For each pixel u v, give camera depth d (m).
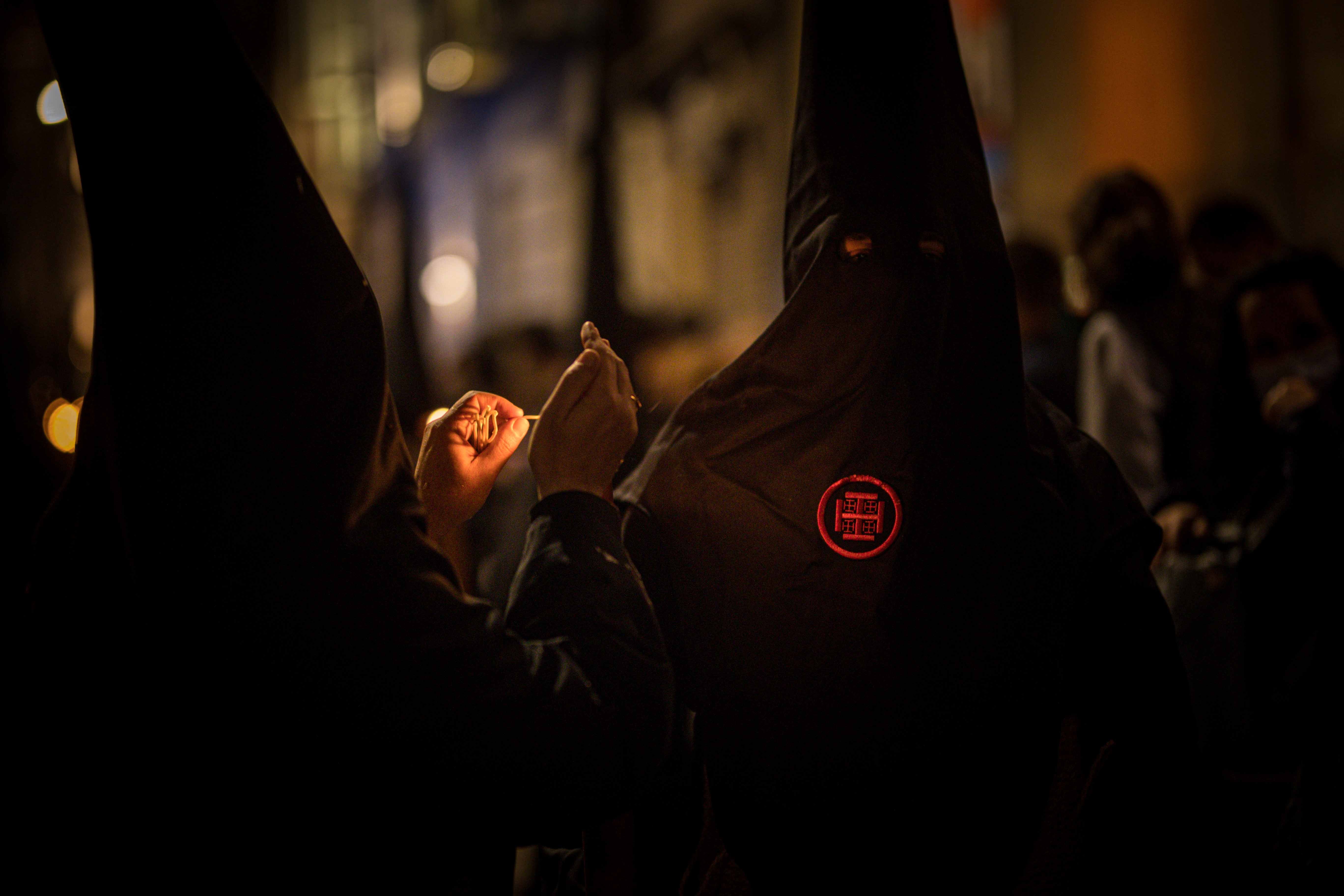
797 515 1.49
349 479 1.16
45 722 1.22
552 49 13.81
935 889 1.50
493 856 1.32
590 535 1.33
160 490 1.12
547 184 14.12
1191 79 7.57
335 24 17.31
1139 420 3.13
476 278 15.69
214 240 1.14
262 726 1.17
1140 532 1.58
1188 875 1.59
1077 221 3.28
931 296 1.48
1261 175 7.25
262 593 1.12
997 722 1.49
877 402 1.49
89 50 1.14
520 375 4.38
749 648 1.48
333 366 1.17
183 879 1.20
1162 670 1.58
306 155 17.38
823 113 1.53
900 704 1.48
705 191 11.17
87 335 5.05
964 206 1.51
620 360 1.44
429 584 1.18
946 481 1.48
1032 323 3.39
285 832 1.19
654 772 1.26
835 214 1.50
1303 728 2.21
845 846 1.49
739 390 1.52
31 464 2.80
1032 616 1.49
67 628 1.22
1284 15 7.15
